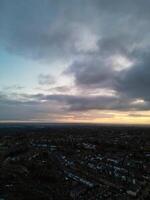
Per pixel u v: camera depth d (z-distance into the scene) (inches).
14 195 4448.8
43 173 6141.7
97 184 5733.3
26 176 5880.9
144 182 5999.0
